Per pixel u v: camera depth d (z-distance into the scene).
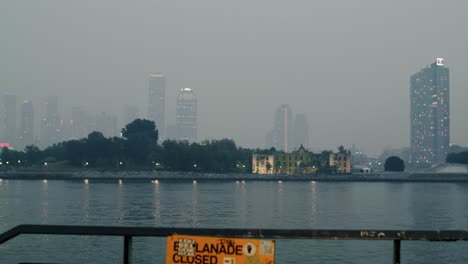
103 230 7.33
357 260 45.81
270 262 6.93
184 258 7.02
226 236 7.14
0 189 186.62
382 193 191.12
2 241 7.27
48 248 50.34
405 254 48.59
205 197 147.88
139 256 47.06
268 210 106.94
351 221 87.81
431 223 85.75
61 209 103.88
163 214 95.50
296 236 7.25
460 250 50.28
